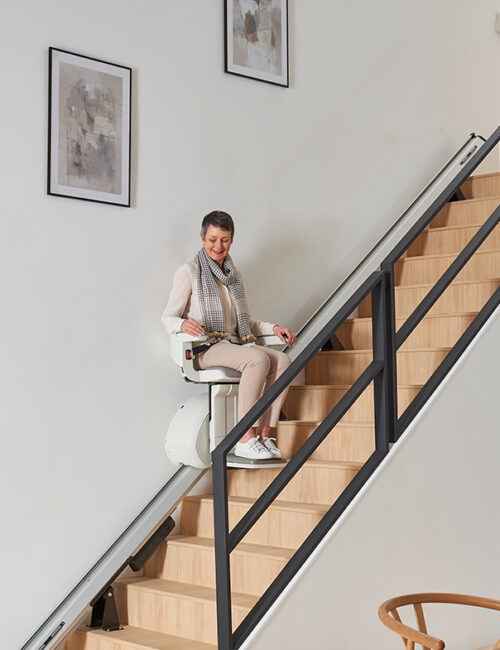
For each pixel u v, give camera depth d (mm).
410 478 3398
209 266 3746
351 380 4312
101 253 3719
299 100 4590
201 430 3729
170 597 3422
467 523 3643
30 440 3453
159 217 3932
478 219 5172
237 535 2754
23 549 3408
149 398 3844
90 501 3615
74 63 3658
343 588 3090
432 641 2209
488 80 5875
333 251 4723
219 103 4207
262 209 4371
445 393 3598
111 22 3809
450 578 3535
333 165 4750
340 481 3529
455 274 3627
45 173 3561
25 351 3461
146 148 3904
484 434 3773
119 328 3758
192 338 3611
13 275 3443
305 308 4555
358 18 4961
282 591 2904
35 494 3453
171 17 4035
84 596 3518
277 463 3584
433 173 5395
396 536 3316
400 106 5180
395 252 3408
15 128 3482
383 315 3354
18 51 3504
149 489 3814
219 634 2711
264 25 4430
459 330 4227
